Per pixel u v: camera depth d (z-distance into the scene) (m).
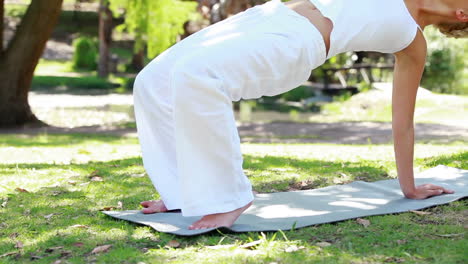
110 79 24.03
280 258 2.49
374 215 3.19
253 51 2.89
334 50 3.10
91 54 27.38
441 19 3.39
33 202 3.76
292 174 4.56
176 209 3.30
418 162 4.94
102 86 22.52
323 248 2.62
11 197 3.91
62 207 3.61
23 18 12.52
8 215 3.43
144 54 28.56
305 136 10.98
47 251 2.73
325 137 10.85
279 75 2.98
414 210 3.28
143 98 3.13
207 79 2.76
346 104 17.70
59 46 31.14
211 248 2.67
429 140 9.59
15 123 12.33
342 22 3.06
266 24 3.02
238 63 2.86
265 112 17.36
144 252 2.67
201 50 2.84
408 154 3.51
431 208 3.36
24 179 4.56
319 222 3.04
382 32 3.13
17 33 12.48
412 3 3.31
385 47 3.24
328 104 18.33
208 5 19.77
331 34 3.05
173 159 3.19
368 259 2.47
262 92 3.02
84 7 32.94
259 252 2.59
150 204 3.42
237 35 2.93
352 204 3.45
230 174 2.85
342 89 20.28
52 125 12.89
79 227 3.11
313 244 2.71
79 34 32.09
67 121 13.82
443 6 3.32
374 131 11.98
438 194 3.61
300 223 3.02
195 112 2.76
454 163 4.72
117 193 4.00
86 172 4.86
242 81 2.89
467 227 2.96
